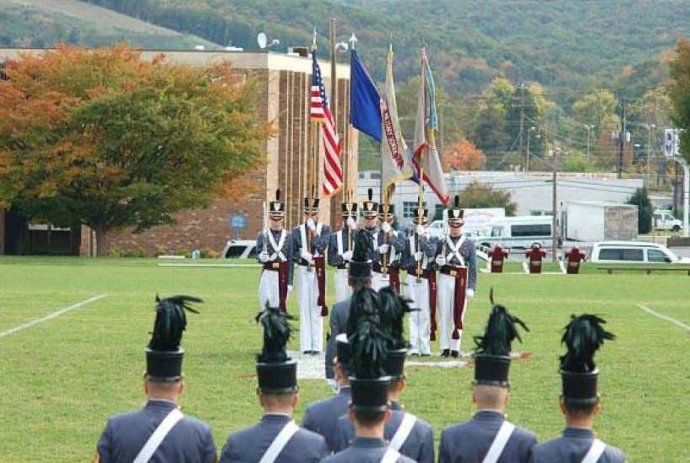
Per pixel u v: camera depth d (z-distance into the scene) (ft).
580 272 276.82
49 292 191.72
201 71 341.00
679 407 96.17
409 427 51.75
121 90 327.88
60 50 340.59
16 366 111.96
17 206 352.90
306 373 109.60
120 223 350.02
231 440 50.19
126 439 50.47
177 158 338.54
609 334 50.37
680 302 187.42
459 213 122.21
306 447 49.96
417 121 142.82
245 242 360.28
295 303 165.68
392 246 122.42
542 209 576.61
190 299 51.67
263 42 425.69
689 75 333.62
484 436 51.03
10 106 330.13
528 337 134.82
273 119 385.91
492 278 250.16
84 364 113.29
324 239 122.01
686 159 352.08
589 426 50.34
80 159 328.49
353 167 455.22
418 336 123.13
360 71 150.82
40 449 81.05
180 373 51.34
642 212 571.69
